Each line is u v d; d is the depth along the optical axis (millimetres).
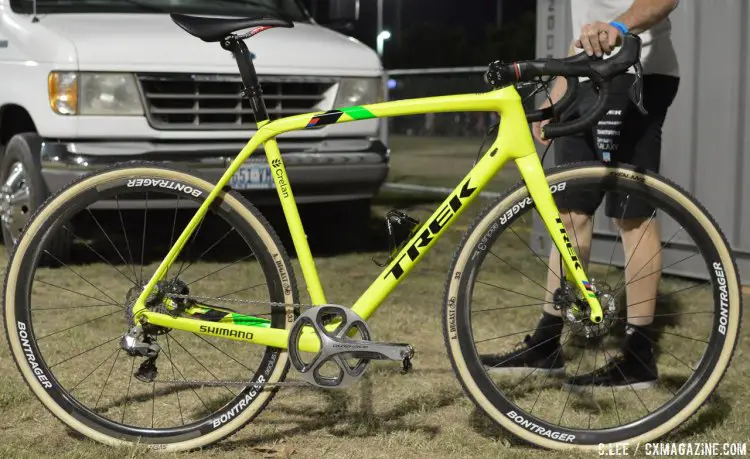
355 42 6715
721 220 5848
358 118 3100
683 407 3178
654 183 3150
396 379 3971
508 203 3125
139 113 5891
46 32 5969
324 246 7172
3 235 6234
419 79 10578
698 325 4832
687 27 5891
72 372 4004
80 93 5801
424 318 5086
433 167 10734
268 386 3154
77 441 3230
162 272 3184
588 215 3650
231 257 6418
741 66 5703
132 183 3178
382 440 3295
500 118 3117
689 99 5926
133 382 3867
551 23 6418
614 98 3625
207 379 3881
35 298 5270
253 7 6930
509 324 4961
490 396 3133
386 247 7086
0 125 6367
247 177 5891
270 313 3150
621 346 3936
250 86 3170
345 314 3076
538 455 3158
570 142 3756
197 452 3176
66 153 5801
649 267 3783
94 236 7070
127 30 6047
